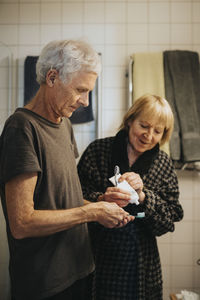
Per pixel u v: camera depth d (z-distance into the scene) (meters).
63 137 1.02
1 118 1.83
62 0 2.17
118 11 2.16
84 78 0.91
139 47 2.17
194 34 2.16
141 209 1.29
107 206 0.98
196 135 1.95
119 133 1.40
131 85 2.06
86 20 2.17
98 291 1.31
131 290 1.29
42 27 2.18
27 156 0.85
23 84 2.17
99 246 1.32
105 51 2.17
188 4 2.16
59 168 0.96
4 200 0.96
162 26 2.16
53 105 0.95
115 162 1.36
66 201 0.99
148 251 1.34
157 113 1.28
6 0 2.17
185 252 2.17
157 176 1.39
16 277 0.98
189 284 2.16
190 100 1.98
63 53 0.90
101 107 2.14
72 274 1.02
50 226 0.87
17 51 2.18
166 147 1.93
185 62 2.02
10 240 0.99
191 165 2.09
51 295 0.95
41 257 0.95
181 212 1.39
